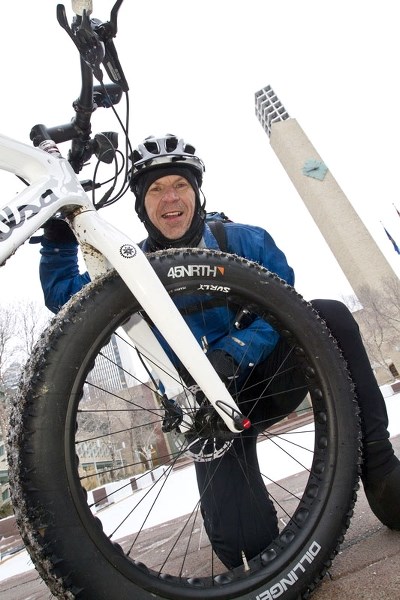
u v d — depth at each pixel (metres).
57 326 0.80
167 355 1.12
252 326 1.27
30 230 0.87
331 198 34.16
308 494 0.98
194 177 1.42
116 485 7.93
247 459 1.34
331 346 1.00
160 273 0.91
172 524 2.59
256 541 1.15
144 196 1.40
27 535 0.70
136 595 0.75
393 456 1.13
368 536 1.22
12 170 0.99
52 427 0.74
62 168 1.00
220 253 0.98
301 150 36.50
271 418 1.52
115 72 1.08
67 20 0.93
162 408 1.10
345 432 0.97
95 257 0.99
